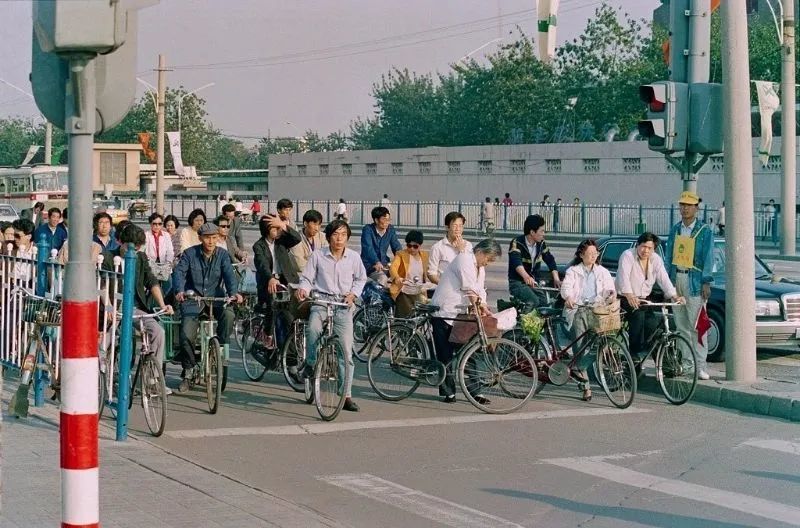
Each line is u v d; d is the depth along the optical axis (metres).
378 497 7.72
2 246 13.37
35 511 6.61
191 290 11.26
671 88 12.83
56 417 9.89
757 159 47.94
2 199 60.53
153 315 10.13
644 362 13.38
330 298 10.99
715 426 10.45
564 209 50.56
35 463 7.95
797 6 54.59
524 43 70.81
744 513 7.30
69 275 4.41
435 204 58.53
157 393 9.70
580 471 8.55
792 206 33.44
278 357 12.57
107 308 9.95
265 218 12.66
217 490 7.35
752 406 11.20
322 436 9.89
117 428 9.15
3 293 11.61
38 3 4.20
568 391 12.50
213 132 95.44
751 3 59.34
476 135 76.12
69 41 4.13
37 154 99.12
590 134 66.62
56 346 10.22
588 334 11.66
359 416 10.91
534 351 12.10
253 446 9.41
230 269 11.35
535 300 12.93
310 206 67.69
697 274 12.16
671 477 8.36
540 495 7.80
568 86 68.00
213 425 10.34
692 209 12.33
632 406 11.57
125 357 9.14
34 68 4.37
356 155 69.56
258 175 94.81
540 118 69.00
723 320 14.66
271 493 7.59
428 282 13.14
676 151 12.97
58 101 4.37
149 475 7.77
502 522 7.09
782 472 8.53
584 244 11.91
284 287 12.57
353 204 64.31
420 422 10.59
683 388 11.71
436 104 91.56
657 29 65.06
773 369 13.96
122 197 74.75
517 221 52.97
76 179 4.35
